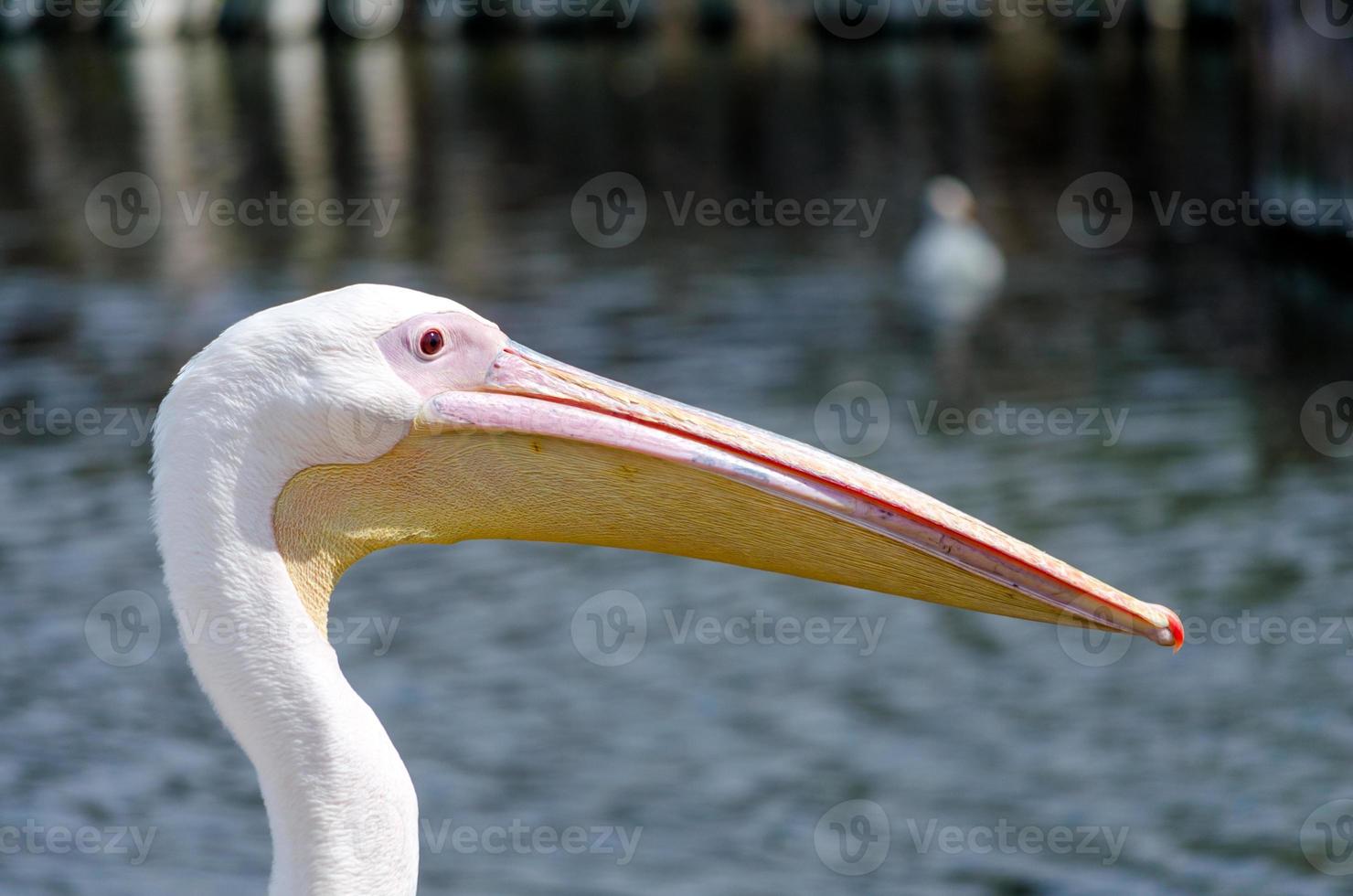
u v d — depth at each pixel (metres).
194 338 20.84
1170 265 25.91
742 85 52.00
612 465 4.52
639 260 26.78
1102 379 19.02
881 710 11.17
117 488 14.85
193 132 42.03
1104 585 4.51
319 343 4.32
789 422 17.25
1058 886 8.95
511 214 31.28
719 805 9.89
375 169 36.84
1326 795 9.82
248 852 9.08
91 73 54.75
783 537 4.56
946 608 13.05
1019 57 56.91
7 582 12.79
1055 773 10.25
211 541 4.16
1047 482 15.19
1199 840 9.35
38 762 10.12
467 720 10.96
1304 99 24.84
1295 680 11.30
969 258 24.67
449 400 4.46
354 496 4.42
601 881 8.91
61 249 27.06
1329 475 15.15
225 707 4.15
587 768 10.30
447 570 13.71
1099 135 39.44
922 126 42.28
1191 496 14.70
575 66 58.50
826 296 23.80
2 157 37.75
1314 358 19.58
